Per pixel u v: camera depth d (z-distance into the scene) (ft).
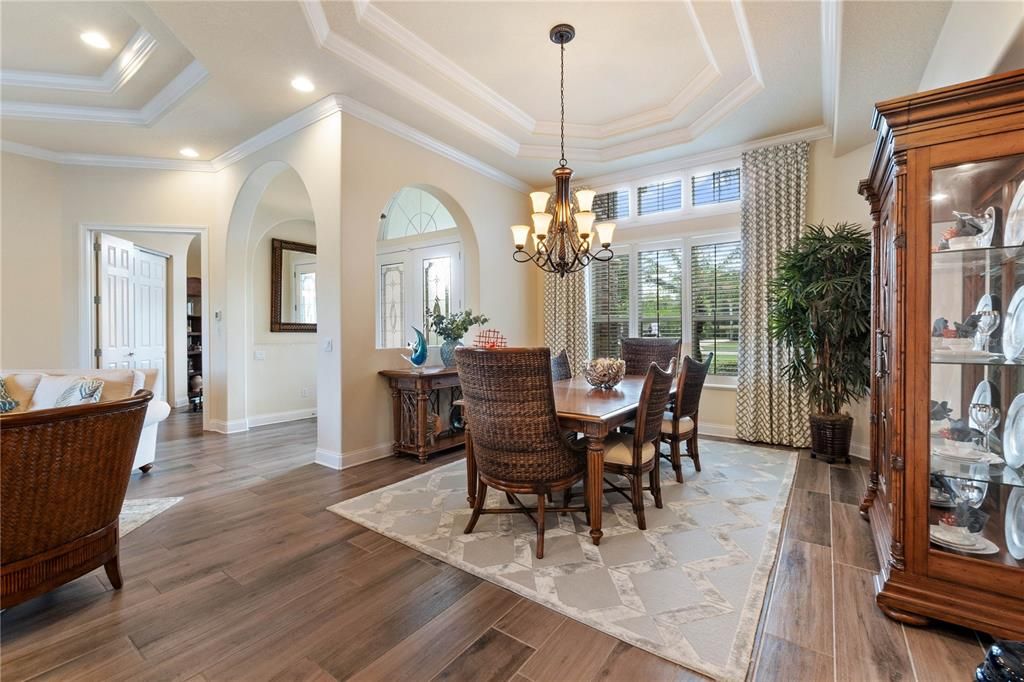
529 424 7.27
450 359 14.47
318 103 11.93
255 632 5.48
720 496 9.88
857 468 11.76
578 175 17.71
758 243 14.40
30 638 5.34
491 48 10.40
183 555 7.36
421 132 13.76
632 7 9.03
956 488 5.58
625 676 4.76
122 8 9.29
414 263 19.88
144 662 4.97
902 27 7.80
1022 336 5.34
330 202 12.06
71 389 9.66
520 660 5.00
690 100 12.63
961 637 5.28
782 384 13.97
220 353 16.46
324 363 12.41
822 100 11.91
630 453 8.46
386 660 5.01
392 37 9.76
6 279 14.21
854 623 5.57
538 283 19.49
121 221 15.70
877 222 8.13
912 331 5.59
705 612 5.81
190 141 14.35
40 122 12.94
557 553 7.38
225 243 16.10
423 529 8.30
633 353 14.43
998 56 5.73
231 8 8.42
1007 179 5.35
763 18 8.89
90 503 5.92
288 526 8.46
